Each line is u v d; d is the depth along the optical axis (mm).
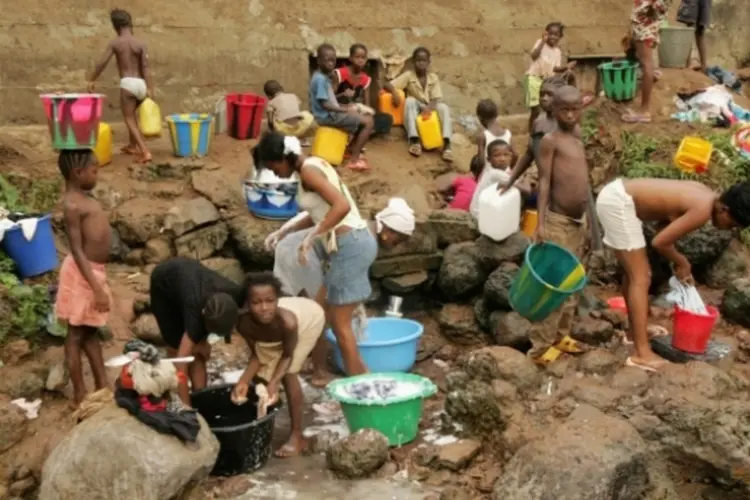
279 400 5188
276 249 6145
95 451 4512
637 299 5789
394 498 4844
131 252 7145
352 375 5906
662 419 5188
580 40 11188
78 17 8477
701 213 5535
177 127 7926
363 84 8961
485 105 8328
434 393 5629
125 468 4465
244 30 9180
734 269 7355
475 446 5285
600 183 8164
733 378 5555
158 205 7371
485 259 6992
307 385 6285
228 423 5199
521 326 6477
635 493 4797
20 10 8234
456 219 7379
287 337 5027
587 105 9109
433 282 7410
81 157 5184
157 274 5266
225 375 6332
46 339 6180
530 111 10250
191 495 4773
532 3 10789
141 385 4574
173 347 5488
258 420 4965
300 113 8641
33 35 8289
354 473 5020
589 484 4598
